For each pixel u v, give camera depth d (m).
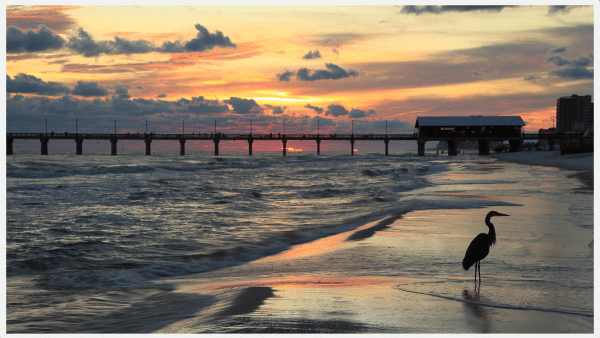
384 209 17.53
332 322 4.74
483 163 74.12
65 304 6.62
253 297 5.99
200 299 6.48
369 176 42.75
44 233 13.20
